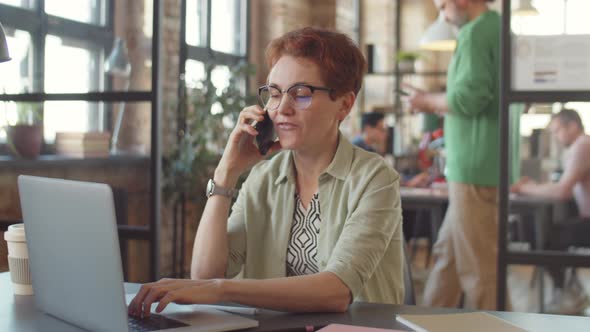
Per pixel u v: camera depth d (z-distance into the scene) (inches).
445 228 175.5
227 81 227.5
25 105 158.2
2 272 79.4
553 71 131.0
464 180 169.2
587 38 129.3
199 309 62.4
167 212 213.2
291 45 71.2
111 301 51.9
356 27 374.3
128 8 155.6
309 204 76.0
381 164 73.7
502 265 134.2
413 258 268.1
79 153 157.8
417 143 282.7
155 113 153.9
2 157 155.3
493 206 168.4
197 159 208.7
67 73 158.7
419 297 203.6
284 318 60.6
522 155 132.9
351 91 73.0
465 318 59.2
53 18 158.4
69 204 54.3
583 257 130.5
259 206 78.8
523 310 133.1
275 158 80.6
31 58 158.4
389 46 371.6
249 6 279.4
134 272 155.4
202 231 76.0
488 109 166.7
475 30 166.7
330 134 74.3
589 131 129.8
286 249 76.4
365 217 69.7
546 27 130.9
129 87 155.9
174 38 219.9
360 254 66.8
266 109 74.2
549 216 132.7
